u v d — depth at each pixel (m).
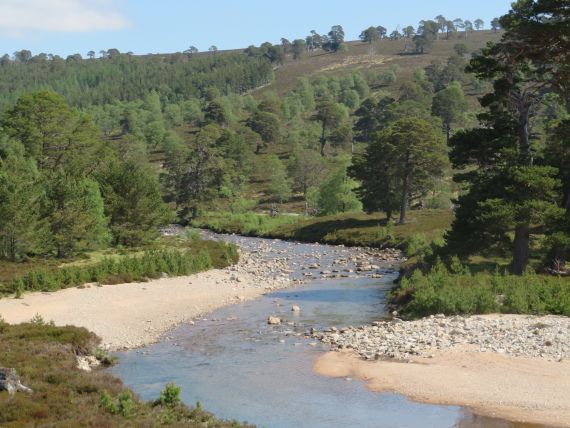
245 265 58.75
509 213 36.56
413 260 49.19
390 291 41.12
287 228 97.81
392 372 21.91
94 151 95.81
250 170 173.00
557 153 41.12
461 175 43.31
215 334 30.11
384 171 89.06
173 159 156.88
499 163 41.78
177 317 34.34
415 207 115.38
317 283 47.56
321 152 196.12
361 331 29.00
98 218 58.56
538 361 21.53
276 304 38.34
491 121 42.41
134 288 42.25
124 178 62.81
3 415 15.63
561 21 37.44
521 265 39.47
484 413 17.44
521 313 29.31
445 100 190.88
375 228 84.88
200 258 54.28
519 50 39.62
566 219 36.88
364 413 18.08
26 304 34.81
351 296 40.78
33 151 89.06
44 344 24.22
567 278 36.50
